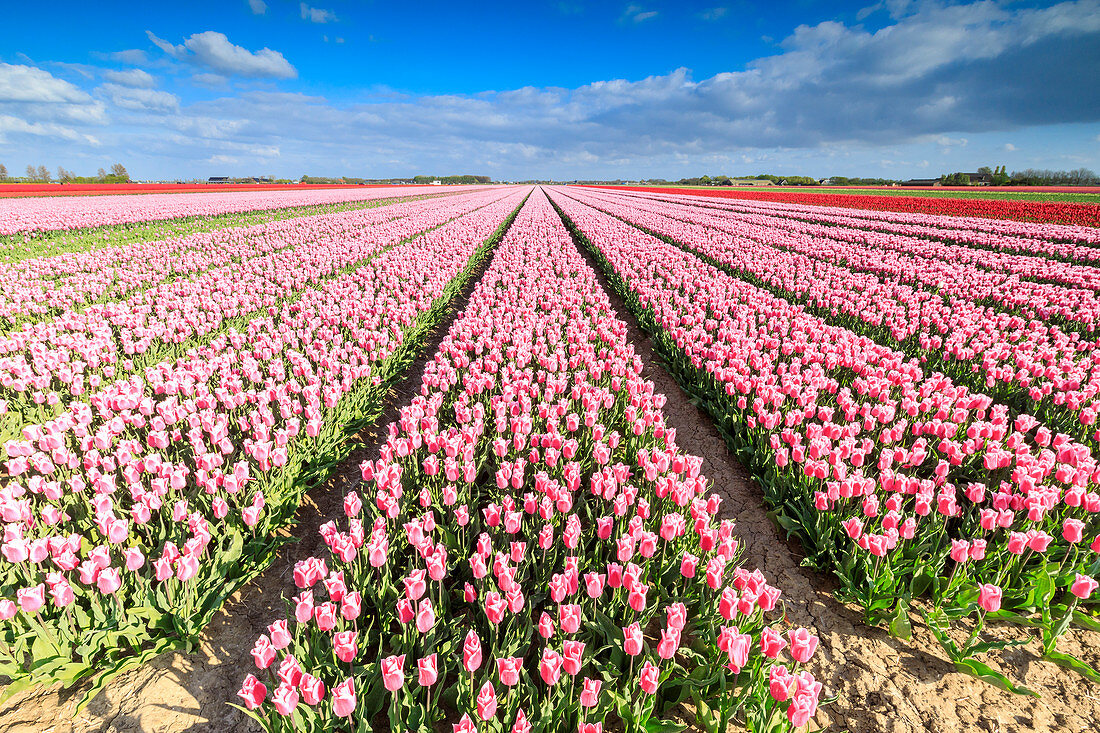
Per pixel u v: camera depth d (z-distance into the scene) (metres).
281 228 22.67
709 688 2.94
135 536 3.95
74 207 30.19
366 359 7.23
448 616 3.44
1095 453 5.29
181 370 6.32
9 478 5.01
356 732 2.63
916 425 4.88
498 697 2.80
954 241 21.72
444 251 16.75
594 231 22.86
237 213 30.72
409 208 36.69
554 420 4.79
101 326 7.96
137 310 9.09
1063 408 5.91
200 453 4.59
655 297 10.77
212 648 3.42
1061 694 3.14
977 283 11.34
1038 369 6.19
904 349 8.31
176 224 25.00
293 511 4.58
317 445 5.34
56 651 2.99
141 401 5.34
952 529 4.33
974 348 7.06
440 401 5.39
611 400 5.82
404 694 2.72
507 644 3.00
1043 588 3.47
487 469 4.96
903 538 3.67
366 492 4.86
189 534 3.86
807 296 11.41
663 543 4.00
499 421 4.82
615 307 12.73
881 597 3.63
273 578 4.09
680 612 2.48
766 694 2.77
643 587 2.80
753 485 5.47
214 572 3.61
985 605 2.89
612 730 2.95
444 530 3.93
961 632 3.57
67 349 7.20
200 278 12.20
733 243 19.14
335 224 24.23
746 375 6.36
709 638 3.16
